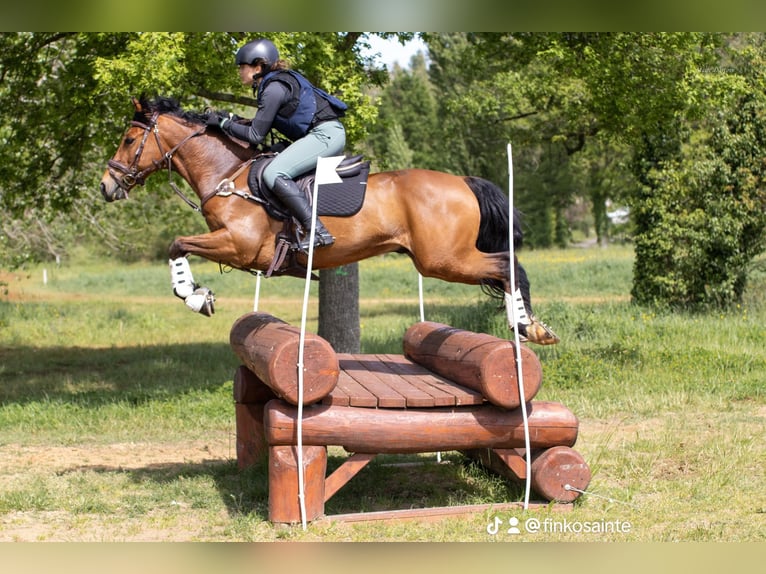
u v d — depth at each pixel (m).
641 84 11.93
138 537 5.46
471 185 6.07
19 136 10.52
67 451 8.05
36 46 10.78
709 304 16.95
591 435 8.27
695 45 11.70
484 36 13.37
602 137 16.77
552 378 10.69
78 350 15.78
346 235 5.88
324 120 5.97
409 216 5.92
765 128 16.48
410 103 55.03
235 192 5.93
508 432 5.77
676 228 16.89
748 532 5.45
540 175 45.22
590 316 15.19
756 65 16.45
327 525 5.52
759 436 8.02
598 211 48.03
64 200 11.66
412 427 5.60
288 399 5.39
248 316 6.98
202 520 5.87
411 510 5.75
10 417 9.34
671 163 17.34
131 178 6.29
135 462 7.64
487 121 20.97
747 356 11.70
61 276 35.59
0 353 15.30
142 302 26.00
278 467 5.51
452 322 15.38
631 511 5.91
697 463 7.14
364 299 25.36
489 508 5.86
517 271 6.01
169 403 9.95
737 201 16.48
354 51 11.49
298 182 5.92
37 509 6.12
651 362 11.62
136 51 8.52
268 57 6.03
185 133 6.20
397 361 7.49
